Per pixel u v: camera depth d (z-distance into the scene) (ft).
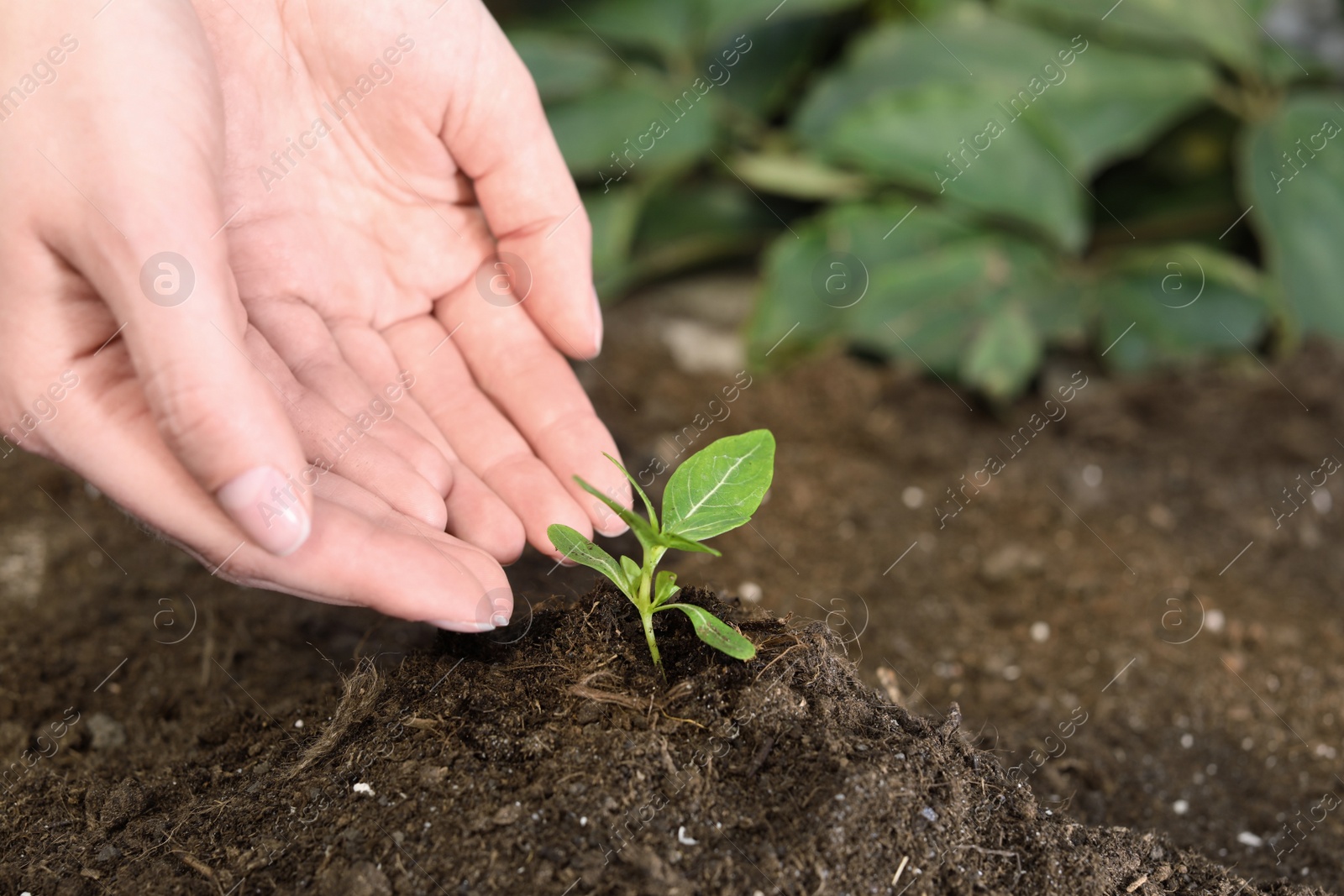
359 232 1.29
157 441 1.07
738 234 2.20
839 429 1.73
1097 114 1.92
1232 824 1.26
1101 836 1.11
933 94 1.86
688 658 1.12
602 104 1.99
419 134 1.28
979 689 1.38
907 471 1.67
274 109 1.25
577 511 1.21
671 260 2.13
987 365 1.72
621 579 1.13
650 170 2.07
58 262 1.06
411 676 1.14
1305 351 1.76
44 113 1.05
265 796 1.11
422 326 1.32
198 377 1.01
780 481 1.63
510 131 1.28
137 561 1.44
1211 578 1.51
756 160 2.10
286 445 1.04
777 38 2.21
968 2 2.18
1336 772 1.31
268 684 1.29
